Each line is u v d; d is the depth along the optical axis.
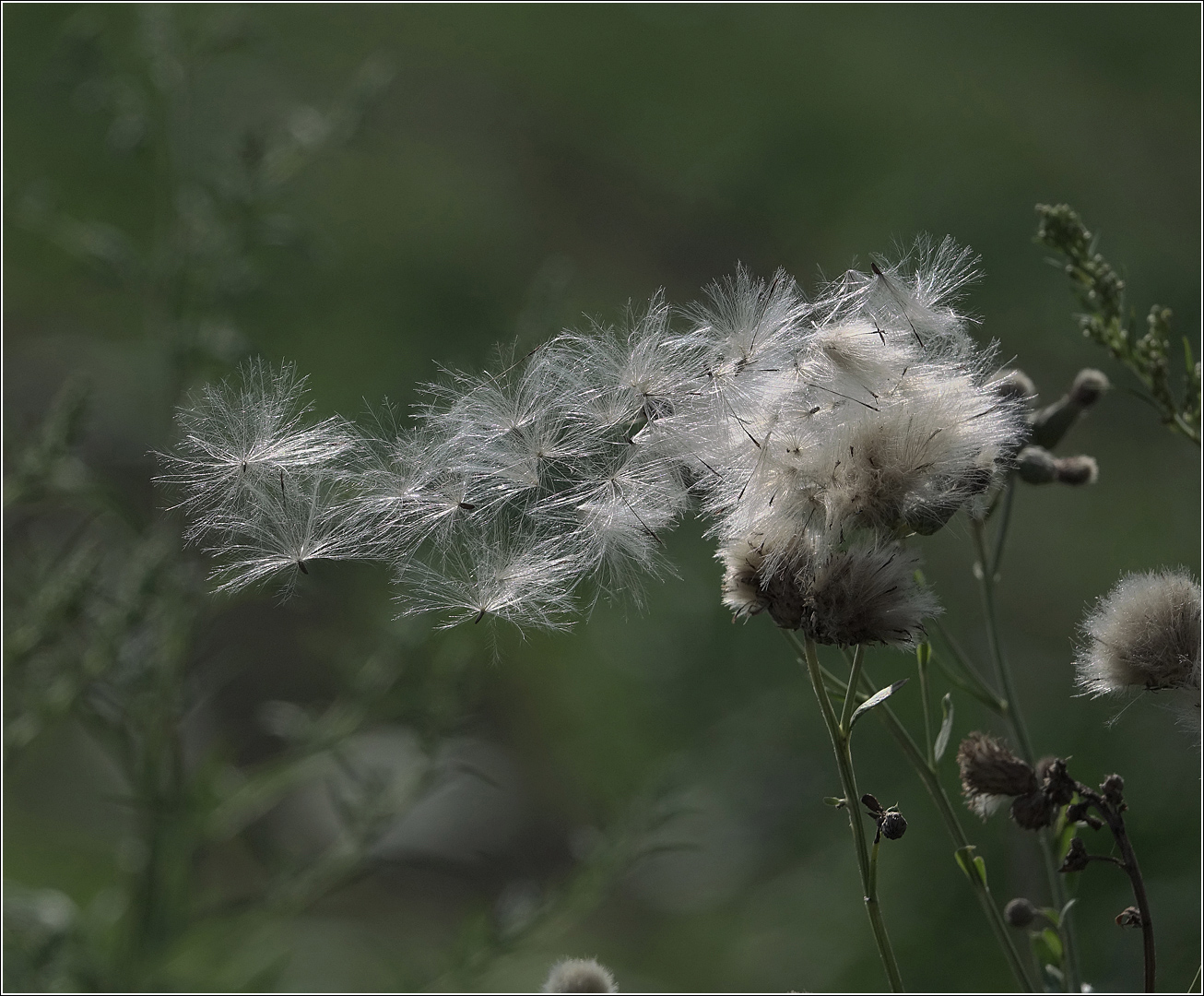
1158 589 2.07
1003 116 12.85
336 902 6.85
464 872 7.14
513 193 12.82
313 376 8.63
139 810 4.12
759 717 7.16
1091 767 5.81
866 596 1.79
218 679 4.60
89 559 3.79
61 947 4.00
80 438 3.96
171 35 4.74
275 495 1.92
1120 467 8.93
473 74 14.20
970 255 2.06
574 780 7.63
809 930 6.20
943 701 2.23
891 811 1.84
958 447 1.85
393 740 5.33
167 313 4.44
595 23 15.10
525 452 2.00
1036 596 7.86
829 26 15.14
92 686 4.01
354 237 10.79
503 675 8.02
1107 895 5.39
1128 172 11.73
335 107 4.93
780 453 1.85
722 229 12.78
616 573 2.02
